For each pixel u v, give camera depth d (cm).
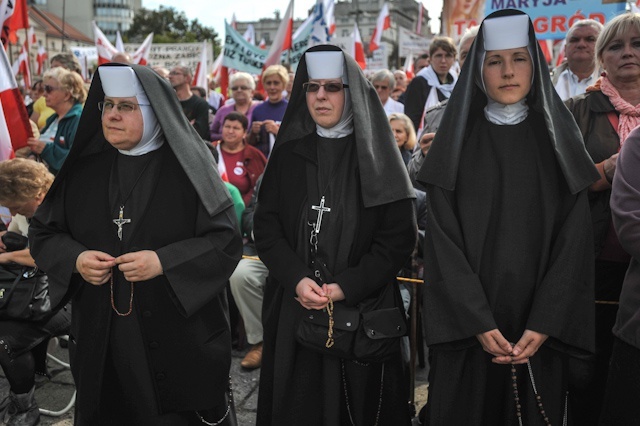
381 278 236
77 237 238
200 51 1425
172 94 235
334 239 238
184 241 231
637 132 214
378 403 249
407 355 322
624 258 254
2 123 385
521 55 215
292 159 250
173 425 238
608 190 251
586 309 213
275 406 245
